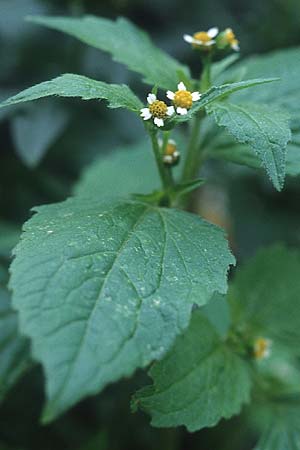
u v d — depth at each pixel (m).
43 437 0.28
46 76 0.33
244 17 0.39
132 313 0.17
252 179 0.36
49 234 0.19
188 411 0.20
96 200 0.20
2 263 0.26
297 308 0.25
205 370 0.21
